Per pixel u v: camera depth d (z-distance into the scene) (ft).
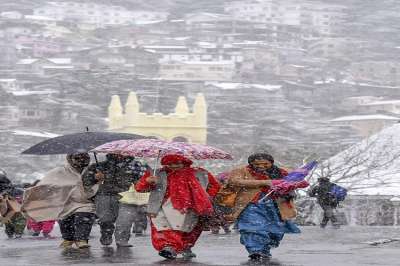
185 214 65.16
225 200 65.98
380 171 209.26
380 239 95.71
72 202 76.33
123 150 66.90
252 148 261.03
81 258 69.21
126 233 81.66
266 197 65.46
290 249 80.64
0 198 96.99
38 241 103.96
